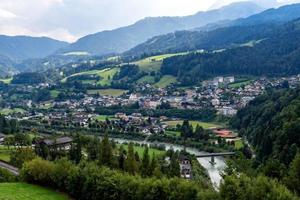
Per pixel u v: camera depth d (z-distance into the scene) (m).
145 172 175.25
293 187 140.75
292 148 199.25
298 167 144.38
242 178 117.25
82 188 143.88
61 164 154.88
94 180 141.88
